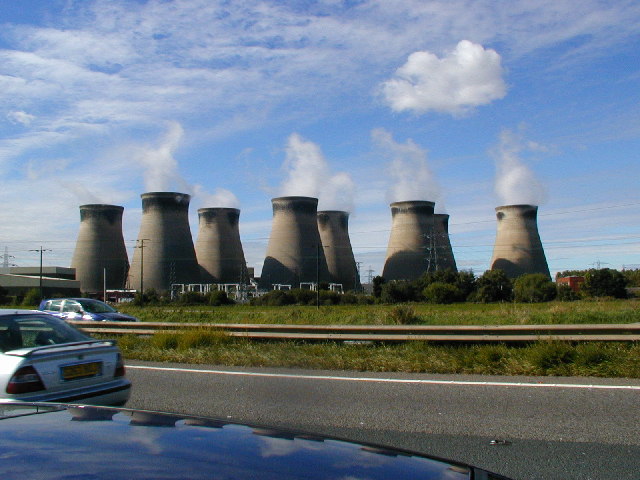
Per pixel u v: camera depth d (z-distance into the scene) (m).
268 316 29.80
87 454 2.09
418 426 6.25
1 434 2.29
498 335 11.36
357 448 2.43
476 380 8.80
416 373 9.60
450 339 11.64
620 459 5.08
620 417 6.48
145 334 15.22
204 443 2.29
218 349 12.28
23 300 72.62
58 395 5.97
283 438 2.47
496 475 2.30
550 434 5.88
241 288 92.06
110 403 6.46
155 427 2.48
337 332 12.79
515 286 65.25
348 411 6.97
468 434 5.92
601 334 10.81
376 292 72.94
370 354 11.02
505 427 6.15
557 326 11.12
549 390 7.96
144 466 2.00
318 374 9.62
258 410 7.13
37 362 5.91
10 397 5.71
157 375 9.84
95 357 6.43
